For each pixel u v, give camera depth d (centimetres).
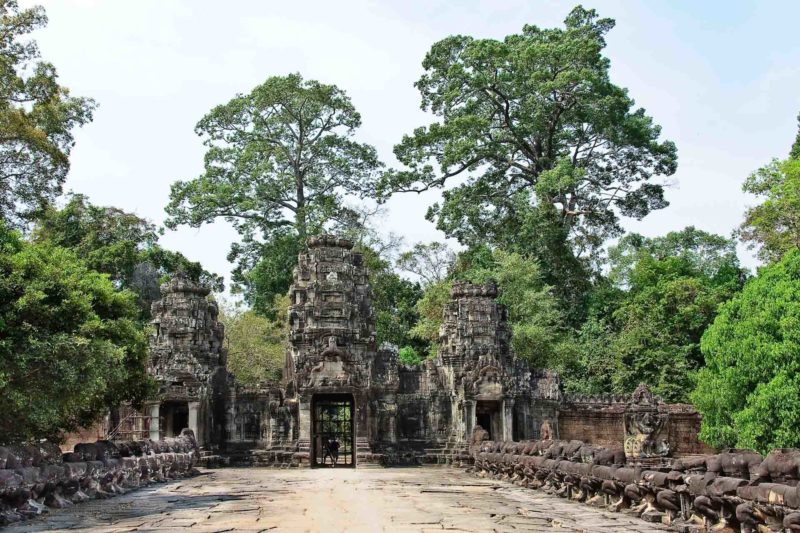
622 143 8175
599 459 2247
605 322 7881
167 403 5575
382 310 8438
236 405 5762
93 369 2748
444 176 8738
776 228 6009
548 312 7281
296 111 9119
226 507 2205
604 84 8019
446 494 2711
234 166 9106
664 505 1756
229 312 8619
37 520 1948
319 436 5603
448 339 5872
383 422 5619
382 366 5750
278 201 9131
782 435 3597
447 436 5712
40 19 4812
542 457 2902
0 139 4769
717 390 4138
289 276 8675
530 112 8225
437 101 8688
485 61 8181
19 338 2555
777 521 1340
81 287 3228
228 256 9350
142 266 8031
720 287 7306
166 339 5638
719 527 1521
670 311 7119
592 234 8619
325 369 5412
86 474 2531
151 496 2694
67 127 5591
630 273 9912
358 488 3081
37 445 2430
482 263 8069
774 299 3916
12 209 5212
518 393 5709
